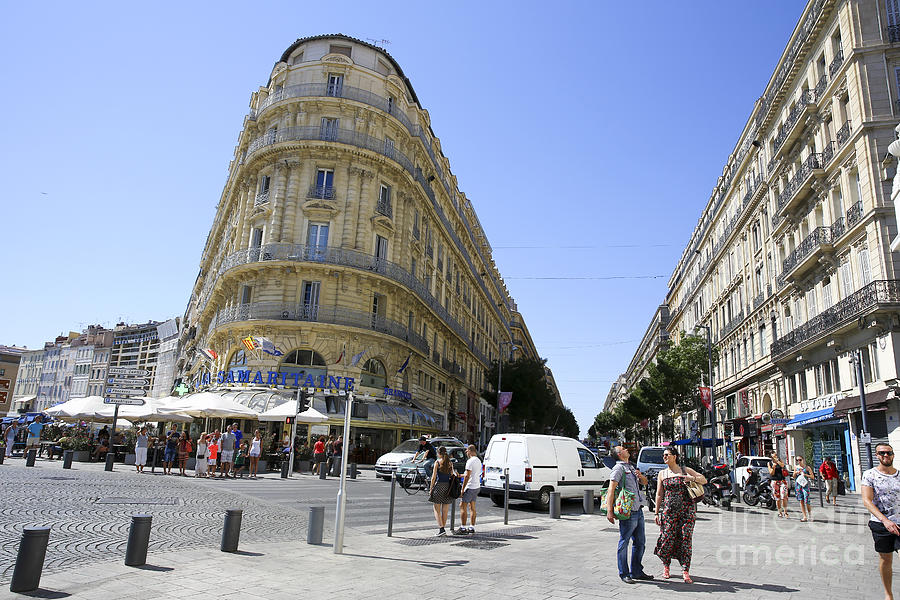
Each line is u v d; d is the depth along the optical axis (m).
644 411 51.78
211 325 41.19
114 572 6.90
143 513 11.70
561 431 94.75
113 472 20.91
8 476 16.92
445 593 6.42
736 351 42.06
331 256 33.59
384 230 36.22
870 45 23.06
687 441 43.88
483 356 65.06
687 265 60.69
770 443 33.16
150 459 25.97
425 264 42.56
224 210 51.53
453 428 50.22
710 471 23.08
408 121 39.62
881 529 5.99
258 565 7.62
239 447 24.17
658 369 41.19
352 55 38.28
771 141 34.84
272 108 36.81
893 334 20.27
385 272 35.38
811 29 27.42
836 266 24.84
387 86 38.66
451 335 49.06
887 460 6.21
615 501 7.50
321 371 32.44
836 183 25.17
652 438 71.81
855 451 22.84
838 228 24.48
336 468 25.27
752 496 20.16
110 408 26.61
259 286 33.72
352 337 33.09
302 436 30.66
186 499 14.32
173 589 6.26
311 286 33.41
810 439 27.73
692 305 58.12
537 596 6.38
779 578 7.73
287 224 34.12
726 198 44.62
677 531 7.37
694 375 39.94
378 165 36.31
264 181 36.72
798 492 15.72
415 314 40.06
